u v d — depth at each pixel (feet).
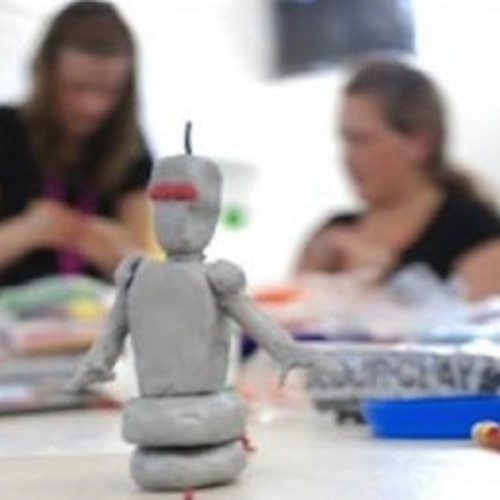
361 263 5.24
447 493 1.43
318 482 1.52
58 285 3.95
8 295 3.88
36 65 5.29
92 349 1.52
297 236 6.68
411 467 1.65
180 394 1.46
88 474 1.64
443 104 5.44
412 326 3.26
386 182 5.35
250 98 6.93
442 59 6.59
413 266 5.07
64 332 3.25
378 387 2.21
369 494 1.42
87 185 5.29
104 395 2.68
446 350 2.28
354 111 5.34
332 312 3.46
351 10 6.71
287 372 1.46
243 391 2.47
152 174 1.52
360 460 1.73
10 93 6.21
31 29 6.22
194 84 6.78
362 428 2.20
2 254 5.11
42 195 5.29
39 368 2.92
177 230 1.47
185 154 1.50
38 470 1.69
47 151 5.33
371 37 6.68
